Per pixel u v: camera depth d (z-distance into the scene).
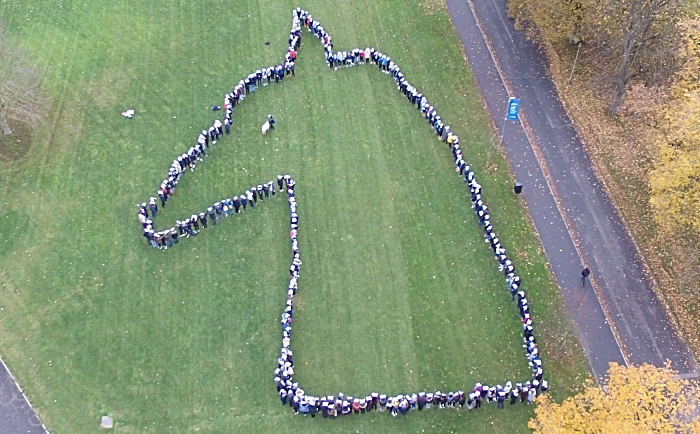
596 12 63.31
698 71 54.88
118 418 44.69
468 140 62.66
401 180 59.06
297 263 52.25
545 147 62.44
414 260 53.75
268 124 61.53
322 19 73.69
